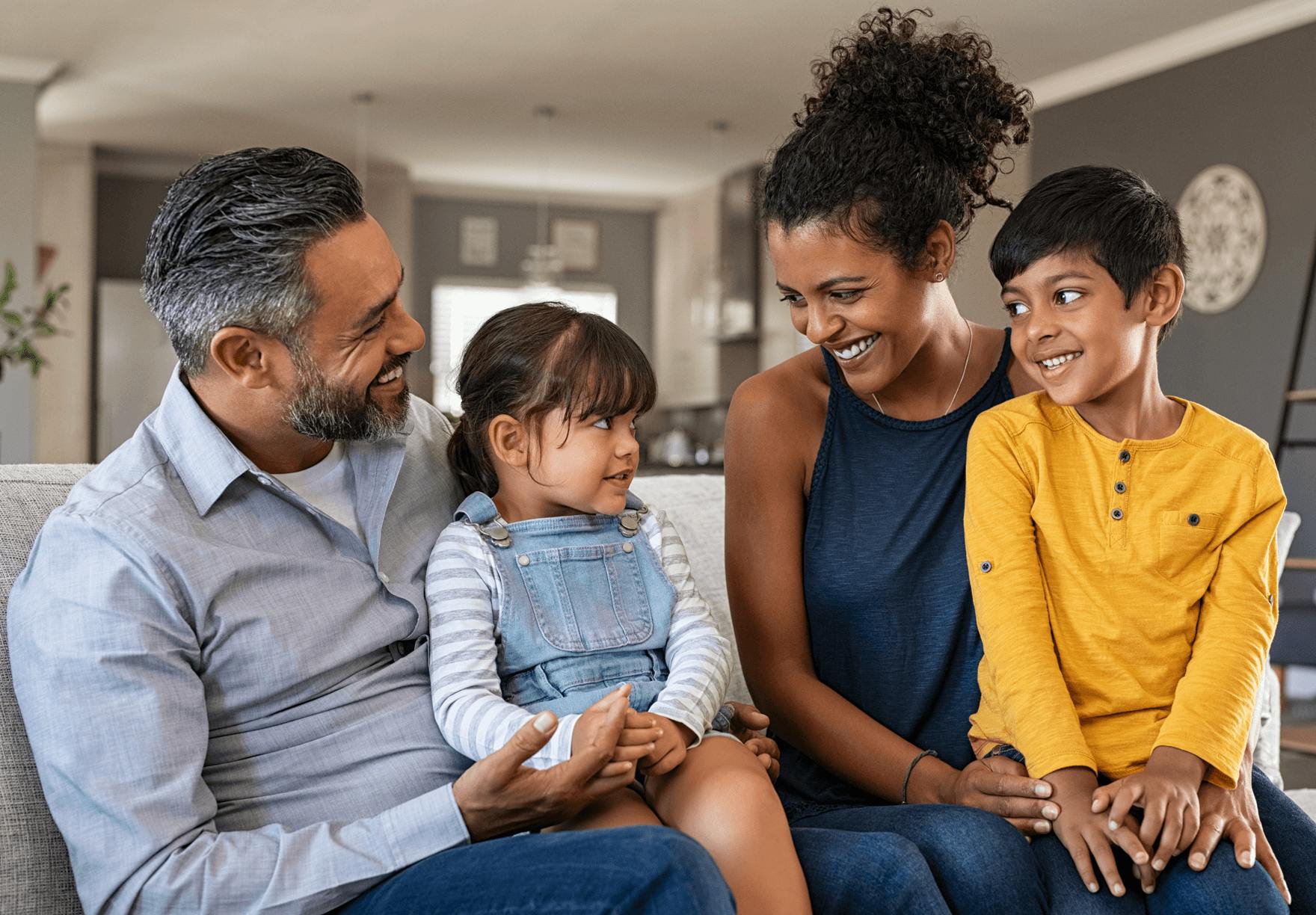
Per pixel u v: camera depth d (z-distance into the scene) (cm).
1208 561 141
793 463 164
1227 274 615
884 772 148
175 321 132
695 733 134
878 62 147
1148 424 146
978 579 144
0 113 695
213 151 898
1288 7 573
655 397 151
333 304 130
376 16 614
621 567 151
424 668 143
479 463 154
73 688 117
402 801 133
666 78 716
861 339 146
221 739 128
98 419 891
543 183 1012
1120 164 667
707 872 104
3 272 696
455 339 1030
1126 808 122
